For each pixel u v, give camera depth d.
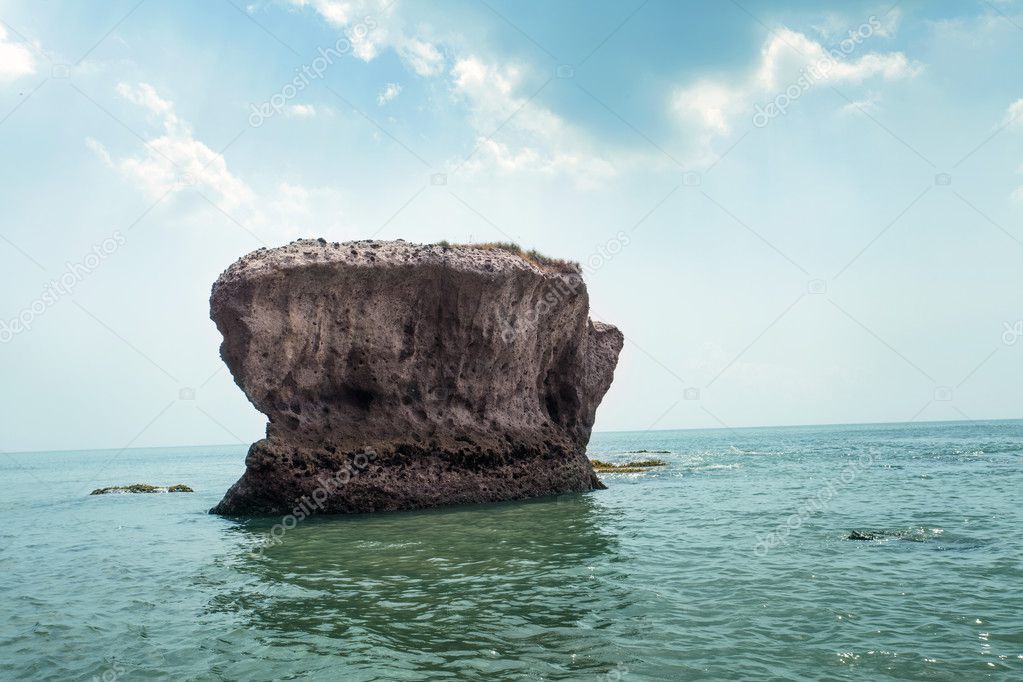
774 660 7.49
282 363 21.52
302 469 20.98
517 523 17.75
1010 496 21.42
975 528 15.44
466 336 23.94
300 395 22.08
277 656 7.97
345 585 11.23
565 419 28.97
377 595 10.52
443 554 13.67
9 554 15.63
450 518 19.06
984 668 7.16
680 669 7.28
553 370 28.66
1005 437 79.19
